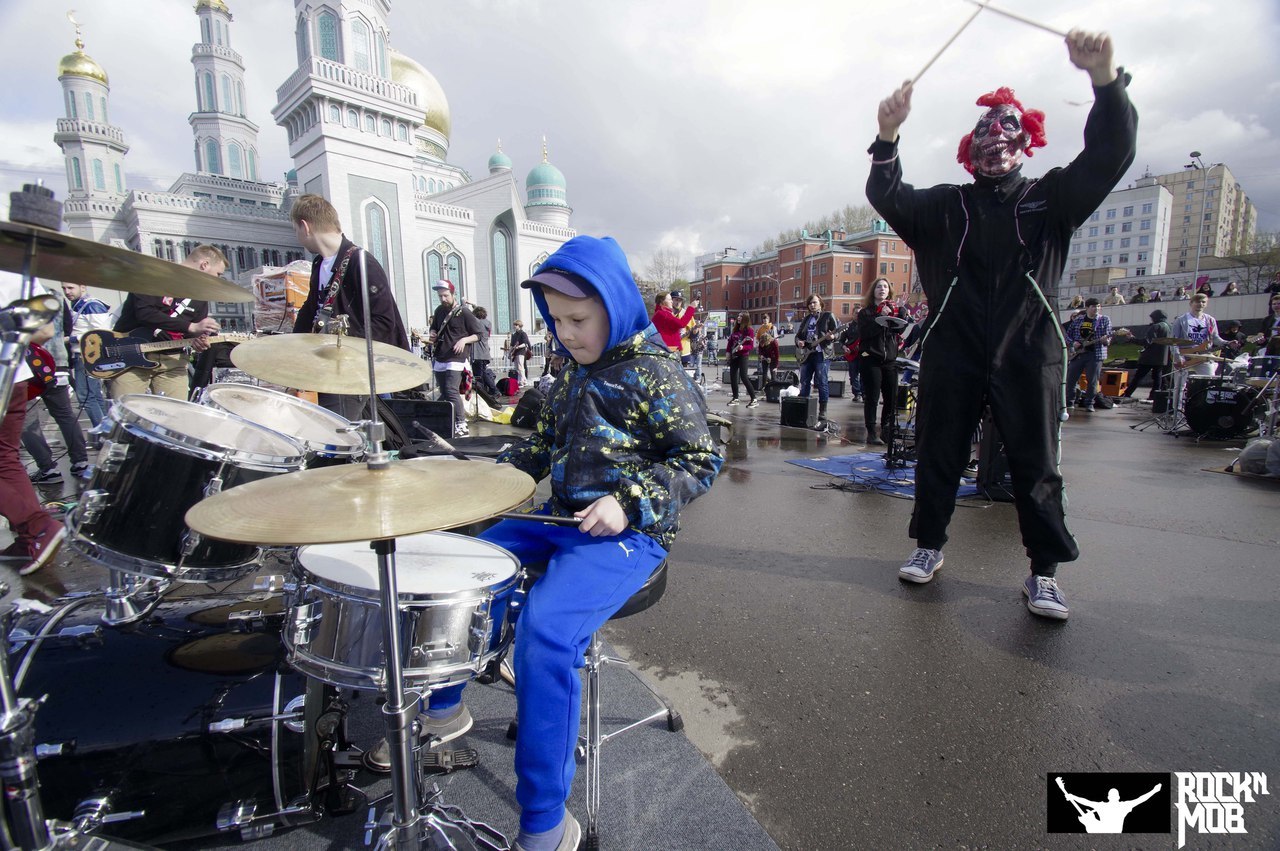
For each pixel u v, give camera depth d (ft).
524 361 47.73
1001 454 14.60
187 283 4.52
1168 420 25.94
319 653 4.27
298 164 90.58
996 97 8.35
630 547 4.92
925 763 5.90
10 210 3.60
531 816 4.29
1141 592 9.39
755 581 10.12
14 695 3.74
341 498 3.65
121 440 5.23
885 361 22.06
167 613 5.25
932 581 10.05
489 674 6.82
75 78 115.75
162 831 4.57
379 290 10.89
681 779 5.71
